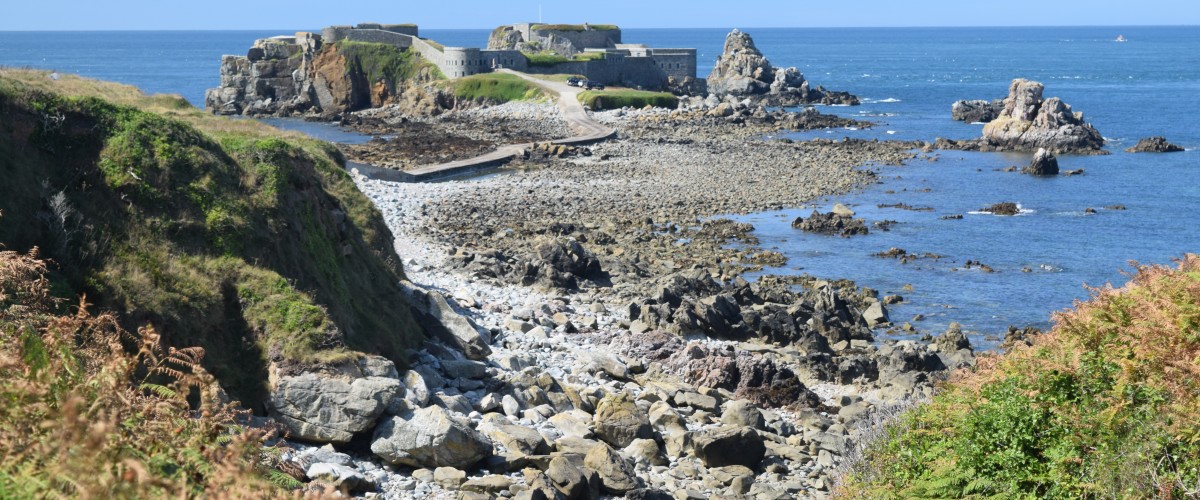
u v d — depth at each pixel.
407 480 19.94
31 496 6.55
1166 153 111.75
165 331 22.50
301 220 29.67
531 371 30.03
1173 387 14.06
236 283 24.70
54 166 25.22
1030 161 104.50
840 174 92.69
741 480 22.56
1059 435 15.50
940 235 66.50
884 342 42.72
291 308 23.89
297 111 175.62
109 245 23.80
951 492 15.70
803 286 52.00
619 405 25.50
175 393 9.29
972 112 149.25
